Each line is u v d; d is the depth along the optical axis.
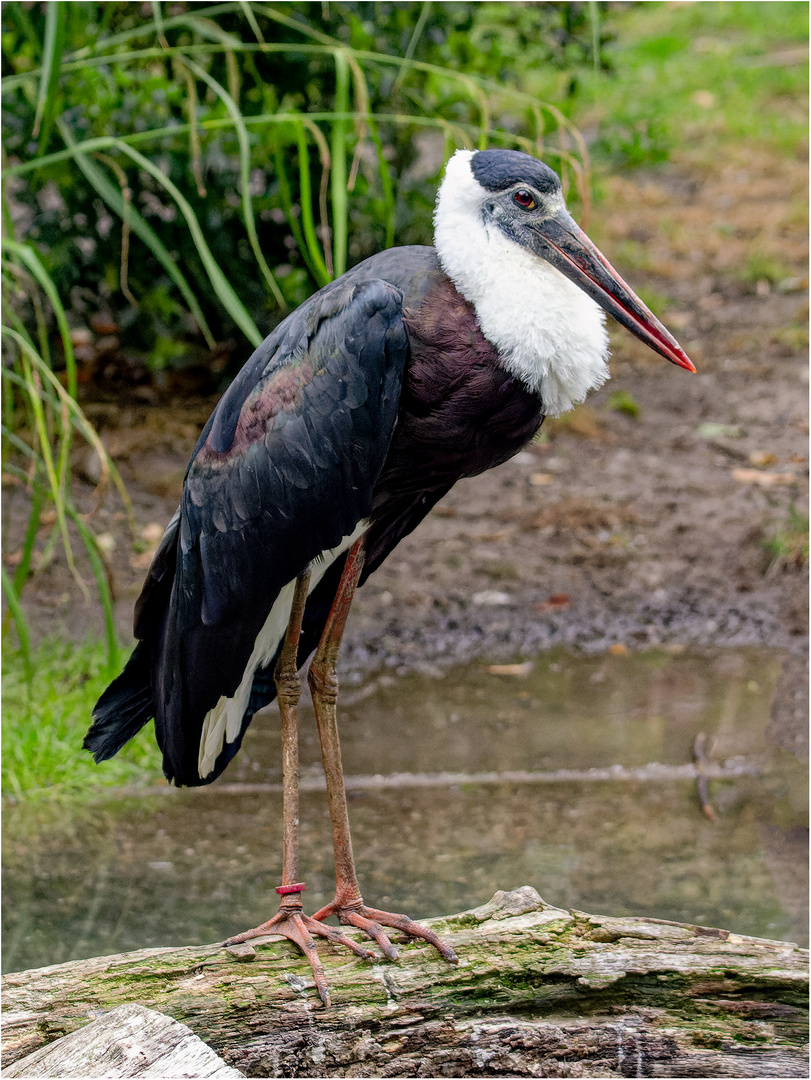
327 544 6.50
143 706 7.16
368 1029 5.98
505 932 6.31
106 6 12.94
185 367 15.34
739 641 11.94
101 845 9.05
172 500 13.38
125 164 12.80
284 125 11.62
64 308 13.83
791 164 24.00
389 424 6.30
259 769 10.17
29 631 11.44
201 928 7.98
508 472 14.85
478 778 9.88
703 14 31.12
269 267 14.17
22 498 13.27
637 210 22.16
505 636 12.01
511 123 14.82
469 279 6.31
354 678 11.40
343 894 6.57
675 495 14.18
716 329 18.25
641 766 10.04
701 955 6.19
